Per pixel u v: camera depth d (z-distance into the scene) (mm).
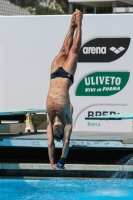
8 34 52406
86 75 51250
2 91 52750
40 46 51938
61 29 51469
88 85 51250
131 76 50656
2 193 35469
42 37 51844
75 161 40188
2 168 38406
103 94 51125
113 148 38750
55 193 35281
